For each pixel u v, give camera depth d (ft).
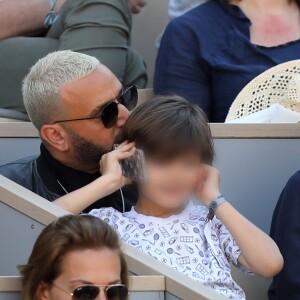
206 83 53.47
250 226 38.55
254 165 45.21
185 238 39.34
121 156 39.86
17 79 55.72
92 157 43.04
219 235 39.73
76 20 56.39
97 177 43.80
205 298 32.53
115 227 39.86
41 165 43.29
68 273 30.60
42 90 42.98
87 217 31.83
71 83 42.78
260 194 45.27
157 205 40.09
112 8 56.85
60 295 30.58
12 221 36.42
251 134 45.16
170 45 53.88
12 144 46.34
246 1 55.42
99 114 42.73
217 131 45.11
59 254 30.68
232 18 54.44
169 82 53.57
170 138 38.81
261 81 50.26
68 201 39.04
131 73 58.23
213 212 39.14
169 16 61.00
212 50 53.57
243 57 53.42
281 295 40.42
